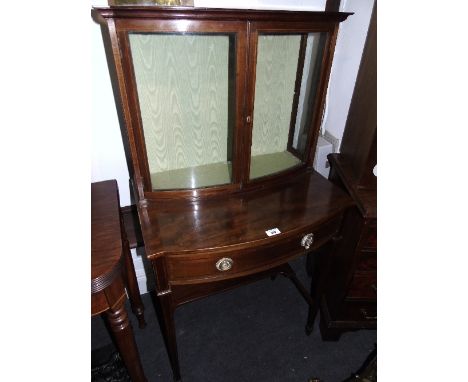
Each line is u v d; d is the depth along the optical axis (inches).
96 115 39.5
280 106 37.8
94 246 29.3
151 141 34.2
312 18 31.1
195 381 43.5
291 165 42.5
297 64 35.9
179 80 31.7
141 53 28.8
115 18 25.5
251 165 39.7
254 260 33.4
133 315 53.6
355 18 41.8
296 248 35.6
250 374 44.5
